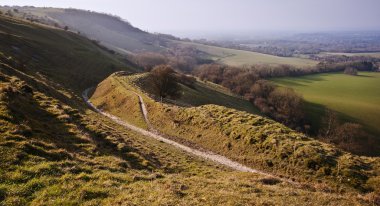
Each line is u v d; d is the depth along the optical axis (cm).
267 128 3741
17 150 1756
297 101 11388
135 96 6125
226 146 3694
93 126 2942
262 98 12531
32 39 10100
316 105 11819
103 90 7406
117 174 1883
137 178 1892
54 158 1866
